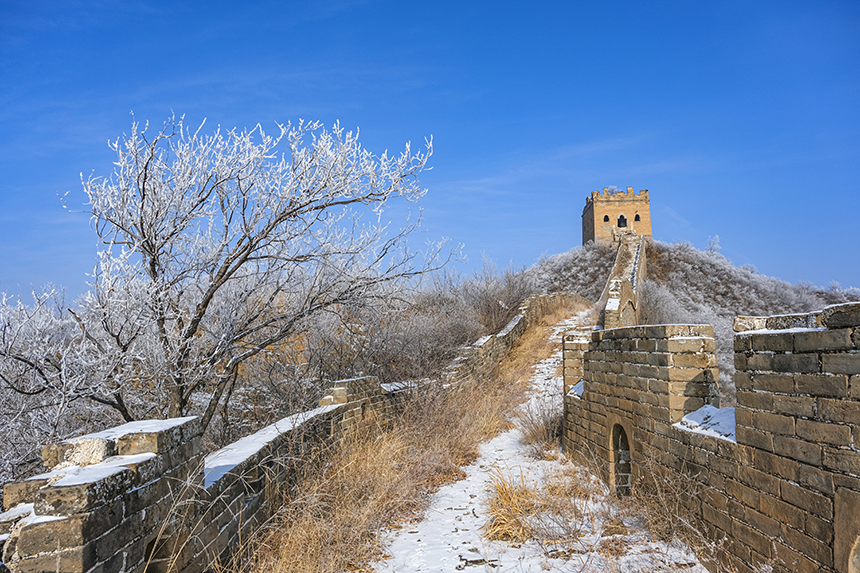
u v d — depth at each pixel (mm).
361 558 5016
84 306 6203
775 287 48562
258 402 9586
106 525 2768
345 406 8086
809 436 3488
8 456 5953
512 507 5973
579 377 9938
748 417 4199
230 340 7023
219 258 6953
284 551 4645
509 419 12453
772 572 3855
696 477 5043
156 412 6734
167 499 3416
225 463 4734
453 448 9148
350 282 7984
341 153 7273
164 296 6418
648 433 6203
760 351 4051
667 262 52031
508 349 20172
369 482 6562
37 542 2549
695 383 5664
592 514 5945
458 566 4934
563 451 9766
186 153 6668
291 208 7016
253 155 6801
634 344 6629
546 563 4883
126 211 6180
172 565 3402
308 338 9969
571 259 55031
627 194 78562
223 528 4312
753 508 4121
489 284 23188
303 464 6164
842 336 3205
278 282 7637
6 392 6012
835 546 3232
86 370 5863
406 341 12719
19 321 5883
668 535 5359
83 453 3072
